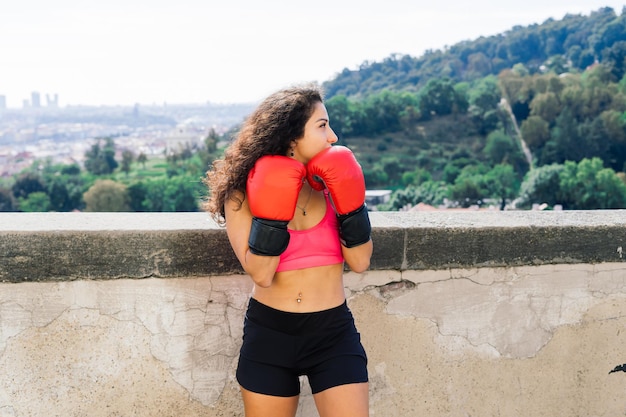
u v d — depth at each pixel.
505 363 2.45
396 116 104.12
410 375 2.38
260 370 1.79
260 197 1.67
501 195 81.94
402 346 2.36
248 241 1.72
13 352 2.07
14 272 2.02
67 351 2.10
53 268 2.04
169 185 89.56
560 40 128.12
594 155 85.94
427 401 2.41
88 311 2.09
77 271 2.05
